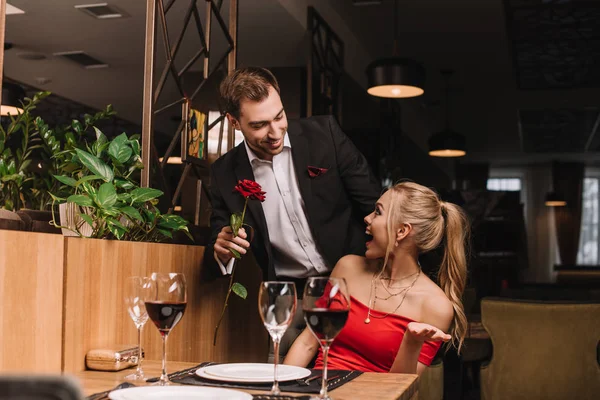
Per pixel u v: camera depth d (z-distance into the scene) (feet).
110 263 6.00
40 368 5.11
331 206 8.18
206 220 20.47
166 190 9.39
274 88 7.50
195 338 7.88
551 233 56.39
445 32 25.18
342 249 8.20
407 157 39.11
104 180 6.50
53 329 5.25
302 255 8.32
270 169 8.20
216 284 8.48
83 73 24.70
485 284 28.27
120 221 6.93
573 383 10.62
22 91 20.03
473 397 16.28
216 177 8.42
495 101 35.58
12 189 8.58
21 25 19.60
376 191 8.38
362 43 26.66
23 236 4.94
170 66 10.39
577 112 37.37
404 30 25.04
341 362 7.11
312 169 8.09
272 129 7.48
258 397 4.39
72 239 5.46
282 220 8.25
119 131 35.27
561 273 26.40
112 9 18.28
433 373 12.49
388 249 7.07
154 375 5.26
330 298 4.47
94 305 5.75
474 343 15.69
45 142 8.94
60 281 5.34
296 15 18.57
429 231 7.13
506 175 57.47
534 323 10.78
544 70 29.48
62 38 20.75
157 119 32.86
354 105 28.35
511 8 22.11
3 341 4.76
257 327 10.03
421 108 37.47
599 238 56.18
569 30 24.08
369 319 7.09
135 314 5.04
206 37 11.51
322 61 20.80
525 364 10.85
